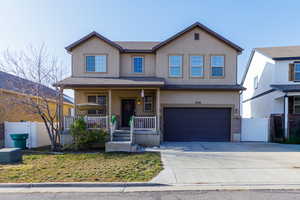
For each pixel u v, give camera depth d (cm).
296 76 1388
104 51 1336
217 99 1280
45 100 988
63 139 1043
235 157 798
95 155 827
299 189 482
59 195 448
